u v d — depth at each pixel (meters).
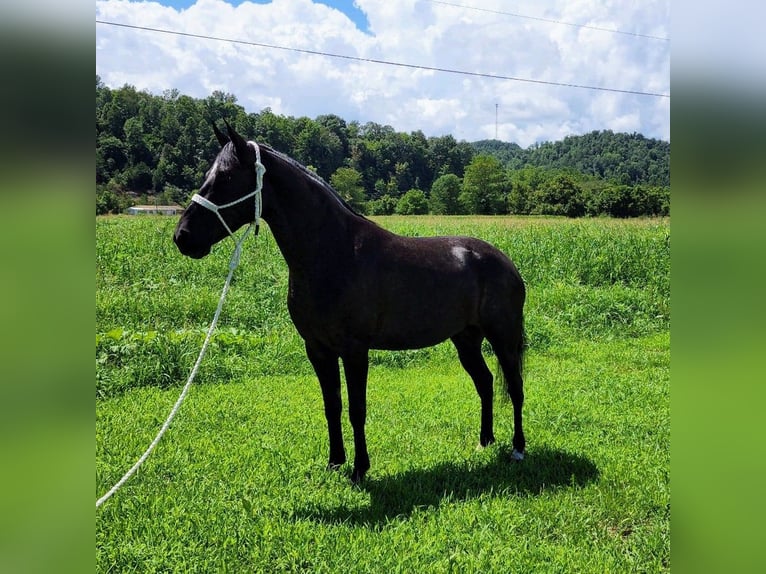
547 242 14.59
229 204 3.33
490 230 19.14
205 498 3.56
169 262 12.43
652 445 4.54
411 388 6.32
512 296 4.41
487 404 4.59
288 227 3.55
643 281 12.34
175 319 8.73
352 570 2.83
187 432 4.76
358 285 3.65
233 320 8.88
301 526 3.20
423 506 3.53
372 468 4.12
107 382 6.00
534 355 7.87
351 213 3.86
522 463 4.22
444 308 4.04
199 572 2.83
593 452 4.39
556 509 3.51
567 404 5.64
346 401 5.80
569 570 2.85
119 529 3.13
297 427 4.93
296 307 3.72
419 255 3.99
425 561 2.91
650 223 21.72
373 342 3.92
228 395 5.91
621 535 3.29
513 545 3.08
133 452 4.24
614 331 9.34
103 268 11.70
